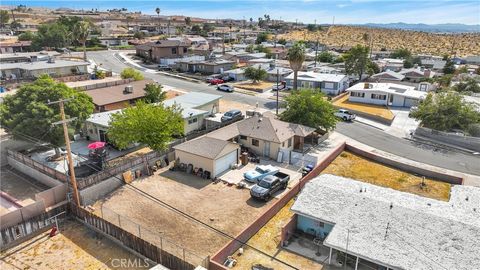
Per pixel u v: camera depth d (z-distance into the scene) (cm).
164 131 3369
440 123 4681
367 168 3712
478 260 1820
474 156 4188
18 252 2239
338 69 9006
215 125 4616
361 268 2097
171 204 2812
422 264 1838
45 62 7362
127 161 3222
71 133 3362
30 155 3669
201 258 2109
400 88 6594
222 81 7612
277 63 9462
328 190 2484
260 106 5981
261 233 2466
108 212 2678
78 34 8756
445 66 9950
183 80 7862
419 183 3397
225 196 2956
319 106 4397
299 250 2295
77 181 2747
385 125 5312
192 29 18800
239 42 15812
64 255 2216
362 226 2131
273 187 2962
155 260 2131
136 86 5638
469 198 2558
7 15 15888
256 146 3900
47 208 2611
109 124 3519
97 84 5894
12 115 3316
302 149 4100
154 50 9775
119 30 17512
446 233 2003
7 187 3083
